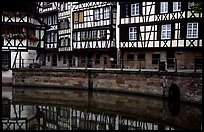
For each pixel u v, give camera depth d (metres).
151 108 15.86
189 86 16.62
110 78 22.56
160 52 26.17
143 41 27.11
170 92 18.28
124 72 21.48
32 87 25.97
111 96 20.52
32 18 29.45
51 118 13.37
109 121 12.66
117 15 29.23
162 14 25.72
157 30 26.08
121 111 15.20
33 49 29.66
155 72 19.27
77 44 33.94
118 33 29.36
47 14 39.19
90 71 23.78
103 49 30.86
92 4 32.12
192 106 16.16
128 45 28.31
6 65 27.62
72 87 24.80
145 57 27.39
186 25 24.17
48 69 25.61
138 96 20.11
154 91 19.42
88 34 32.69
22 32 28.41
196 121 12.45
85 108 16.19
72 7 34.78
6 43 28.03
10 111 14.99
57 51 37.41
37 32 30.73
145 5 26.92
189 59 24.28
